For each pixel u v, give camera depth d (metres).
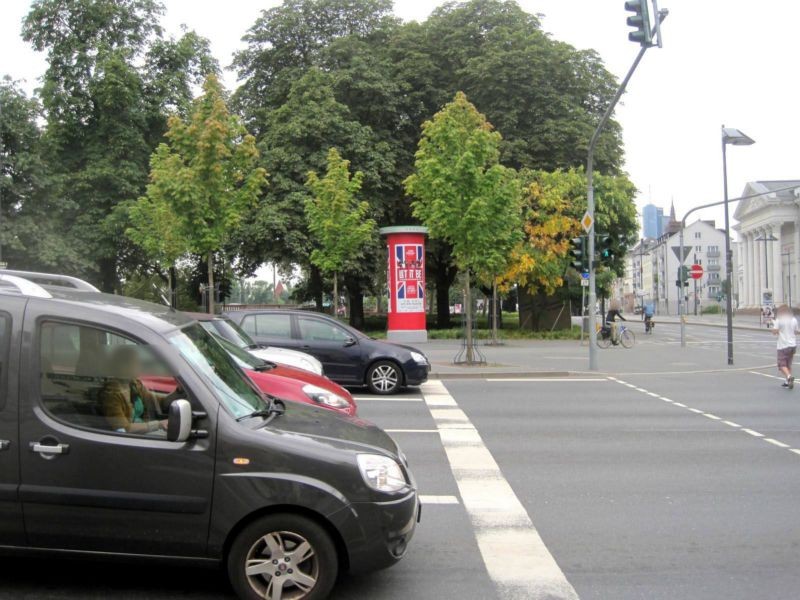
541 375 19.42
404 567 5.37
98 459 4.46
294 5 42.19
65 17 37.81
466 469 8.55
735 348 31.95
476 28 40.75
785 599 4.84
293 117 37.66
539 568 5.38
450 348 29.92
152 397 4.60
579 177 36.78
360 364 15.18
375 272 40.91
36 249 33.75
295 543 4.44
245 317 15.04
